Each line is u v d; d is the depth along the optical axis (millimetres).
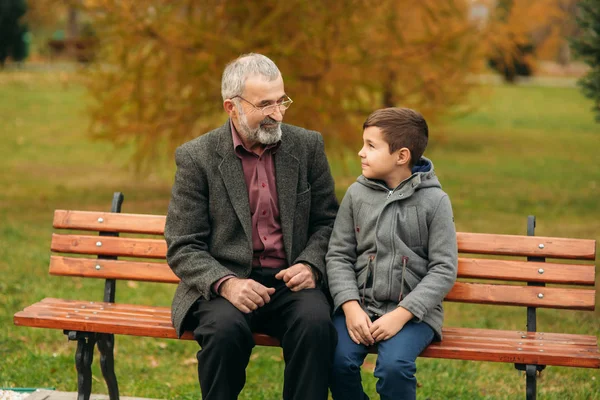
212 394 2967
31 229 7680
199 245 3225
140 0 7418
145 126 8023
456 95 8469
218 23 7562
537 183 10836
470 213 8789
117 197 3717
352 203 3250
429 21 8172
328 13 7160
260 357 4617
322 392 2951
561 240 3350
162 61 7645
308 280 3182
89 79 8250
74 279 6059
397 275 3104
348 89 7773
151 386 4094
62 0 8180
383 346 2957
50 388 3965
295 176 3291
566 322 5266
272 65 3189
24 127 15148
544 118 18516
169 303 5578
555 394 3977
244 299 3029
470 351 2977
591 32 7086
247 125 3164
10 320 5023
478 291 3357
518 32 9070
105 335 3523
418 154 3180
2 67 23906
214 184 3234
